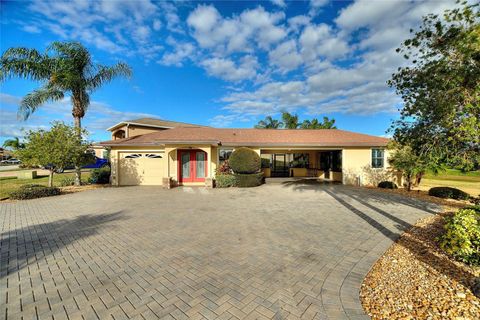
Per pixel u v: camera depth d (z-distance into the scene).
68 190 12.33
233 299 2.86
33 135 10.84
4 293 3.02
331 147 14.66
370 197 10.16
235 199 9.77
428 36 4.57
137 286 3.17
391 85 5.55
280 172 21.02
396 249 4.43
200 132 17.08
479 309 2.53
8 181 16.14
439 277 3.26
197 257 4.11
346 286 3.15
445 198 9.82
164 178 13.08
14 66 11.34
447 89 4.39
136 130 22.06
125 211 7.67
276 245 4.68
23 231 5.64
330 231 5.57
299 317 2.51
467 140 4.25
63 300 2.86
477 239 3.49
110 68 13.95
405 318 2.45
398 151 11.80
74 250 4.47
